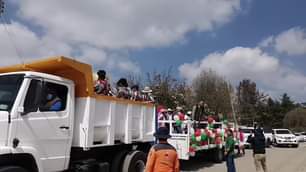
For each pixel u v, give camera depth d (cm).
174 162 579
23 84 643
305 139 4662
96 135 793
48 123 685
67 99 744
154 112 1054
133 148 970
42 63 737
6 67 762
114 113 855
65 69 761
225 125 1734
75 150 780
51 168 691
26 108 638
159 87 3219
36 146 653
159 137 589
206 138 1459
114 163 899
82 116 767
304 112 8131
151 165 578
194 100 4406
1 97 637
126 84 962
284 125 8144
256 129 1257
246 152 2352
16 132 612
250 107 7619
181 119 1320
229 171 1130
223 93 5156
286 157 2017
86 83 769
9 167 592
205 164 1578
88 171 783
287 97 9162
